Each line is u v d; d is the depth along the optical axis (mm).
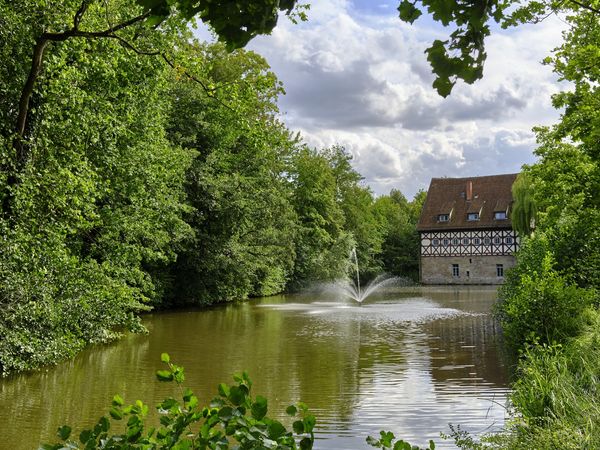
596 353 7883
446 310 26672
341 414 8406
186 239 27266
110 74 13125
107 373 11617
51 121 11320
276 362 12961
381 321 21969
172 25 11742
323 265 46375
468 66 2133
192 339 17031
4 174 9953
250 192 29500
